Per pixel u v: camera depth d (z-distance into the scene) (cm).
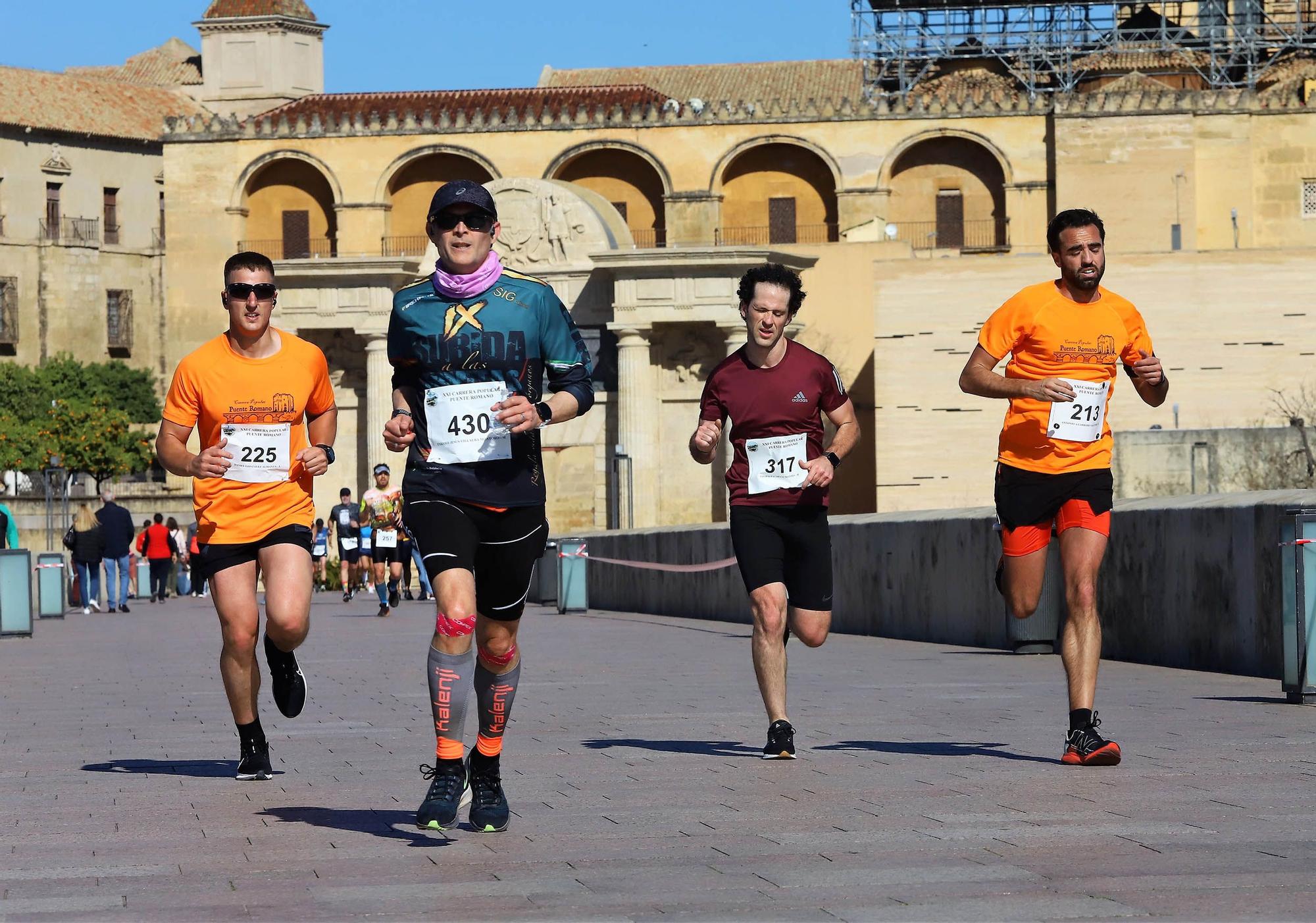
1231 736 1548
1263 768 1338
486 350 1132
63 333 16912
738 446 1544
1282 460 6253
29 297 16775
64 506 10538
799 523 1538
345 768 1478
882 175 11962
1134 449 6331
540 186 9794
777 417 1533
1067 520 1430
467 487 1125
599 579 5297
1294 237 11750
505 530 1135
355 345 10138
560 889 943
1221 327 9169
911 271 9244
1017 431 1445
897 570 3309
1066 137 11656
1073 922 837
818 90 14338
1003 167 11831
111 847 1102
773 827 1128
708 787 1318
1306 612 1838
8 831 1171
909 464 9231
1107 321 1439
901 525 3284
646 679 2422
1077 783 1287
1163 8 12744
